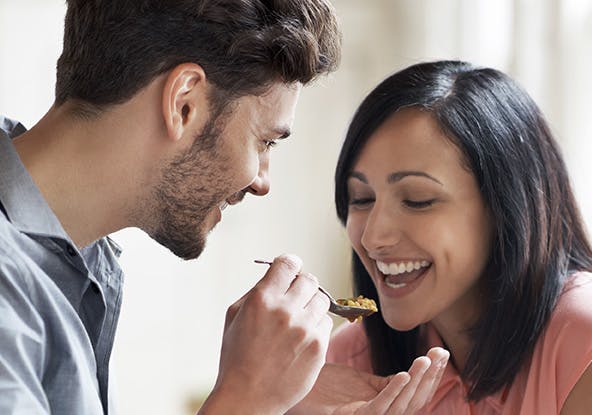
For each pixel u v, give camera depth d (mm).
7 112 2836
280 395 1129
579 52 2396
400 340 1472
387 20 3184
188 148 1119
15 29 2828
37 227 1075
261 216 3186
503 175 1336
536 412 1323
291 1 1133
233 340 1147
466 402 1380
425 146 1329
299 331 1136
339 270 3242
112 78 1099
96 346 1143
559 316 1323
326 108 3217
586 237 1419
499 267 1351
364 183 1370
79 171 1105
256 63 1116
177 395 3039
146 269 2990
